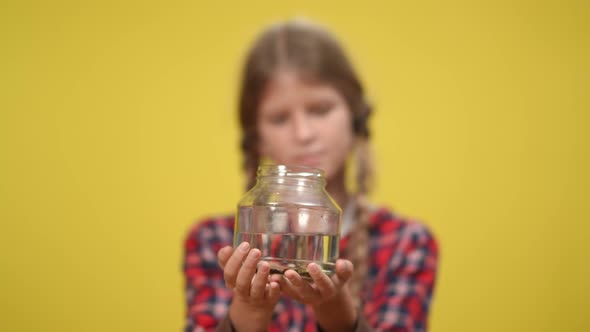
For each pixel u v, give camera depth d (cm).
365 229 110
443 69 174
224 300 107
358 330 80
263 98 107
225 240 114
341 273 74
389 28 175
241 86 115
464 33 175
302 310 105
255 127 114
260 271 71
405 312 102
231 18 175
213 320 103
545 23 176
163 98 173
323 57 106
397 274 107
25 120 171
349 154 115
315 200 73
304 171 74
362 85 115
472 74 174
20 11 173
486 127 173
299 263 72
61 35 173
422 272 107
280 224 72
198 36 175
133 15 175
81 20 174
